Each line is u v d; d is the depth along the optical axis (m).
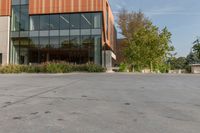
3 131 3.30
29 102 5.48
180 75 16.70
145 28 26.11
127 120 3.90
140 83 10.24
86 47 24.52
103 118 4.02
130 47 25.89
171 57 26.36
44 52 25.25
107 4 29.34
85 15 24.75
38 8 25.47
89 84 9.69
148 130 3.37
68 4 24.94
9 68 19.75
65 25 25.03
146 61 25.50
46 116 4.15
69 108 4.82
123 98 6.10
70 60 24.67
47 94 6.77
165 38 25.36
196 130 3.40
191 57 48.16
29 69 19.89
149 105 5.19
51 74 17.75
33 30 25.59
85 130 3.35
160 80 11.98
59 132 3.26
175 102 5.57
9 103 5.34
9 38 26.05
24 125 3.59
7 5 26.12
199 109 4.81
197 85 9.54
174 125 3.63
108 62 27.84
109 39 31.81
